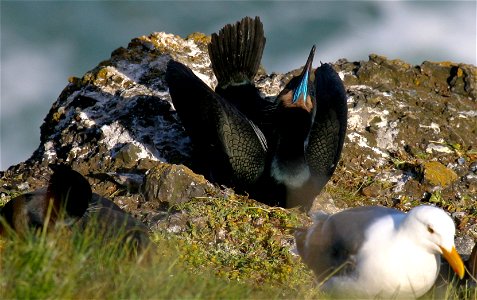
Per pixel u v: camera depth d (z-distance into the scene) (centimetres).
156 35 1719
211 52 1476
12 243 952
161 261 1007
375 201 1419
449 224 966
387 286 980
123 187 1376
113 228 1052
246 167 1333
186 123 1382
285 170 1317
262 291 1050
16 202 1071
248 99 1452
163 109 1539
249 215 1285
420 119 1555
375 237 988
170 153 1462
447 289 1038
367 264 983
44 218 1059
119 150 1452
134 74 1628
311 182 1332
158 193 1320
